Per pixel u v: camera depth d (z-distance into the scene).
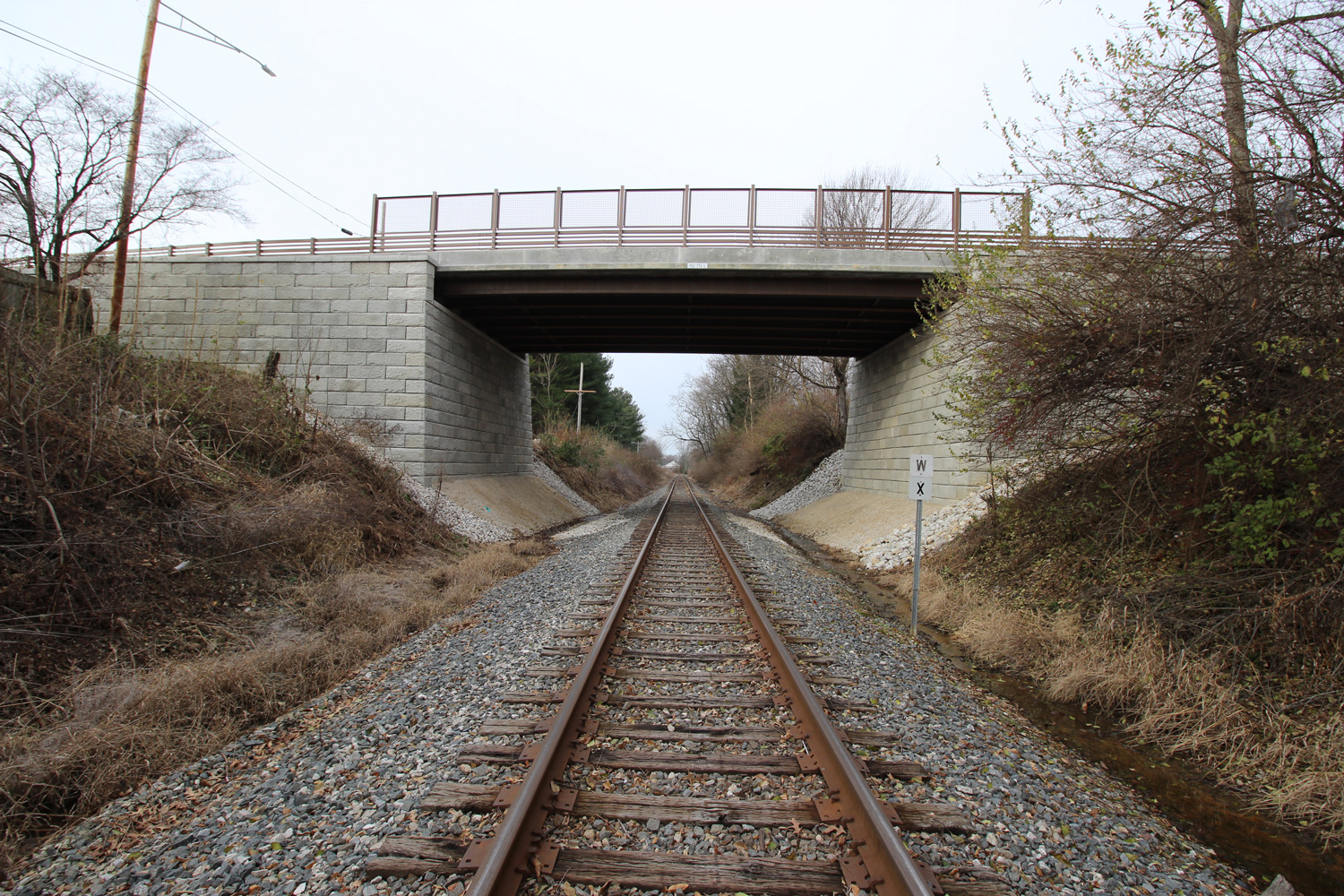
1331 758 4.65
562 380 51.19
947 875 3.07
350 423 17.09
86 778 4.31
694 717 4.91
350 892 2.94
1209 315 6.73
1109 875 3.31
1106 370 7.83
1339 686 5.23
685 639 6.98
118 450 8.09
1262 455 6.46
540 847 3.15
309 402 17.78
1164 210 6.93
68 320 9.70
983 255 9.35
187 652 6.55
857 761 4.15
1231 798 4.61
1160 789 4.72
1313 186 6.11
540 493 27.67
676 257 17.73
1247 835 4.12
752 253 17.55
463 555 13.87
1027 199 8.65
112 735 4.63
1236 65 6.62
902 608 10.56
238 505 8.96
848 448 27.14
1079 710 6.25
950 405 10.85
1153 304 7.04
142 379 10.05
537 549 15.92
